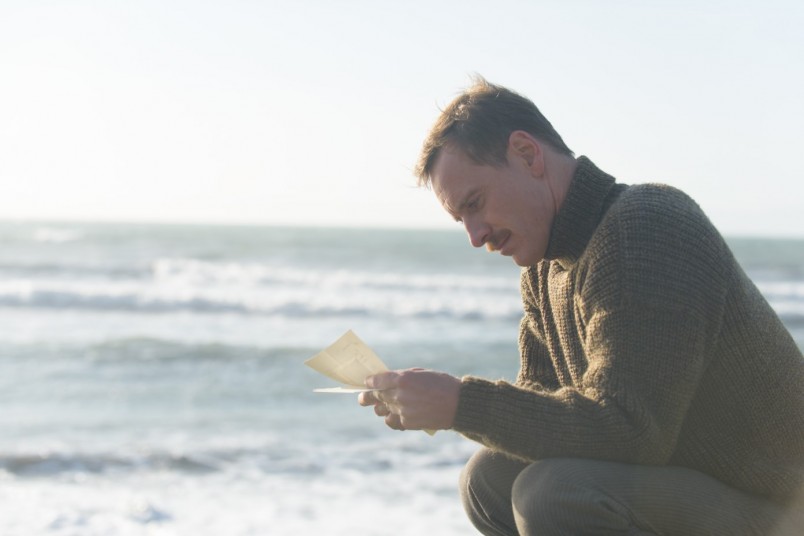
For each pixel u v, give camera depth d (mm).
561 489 1998
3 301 19328
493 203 2176
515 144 2164
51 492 6059
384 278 29078
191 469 6762
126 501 5801
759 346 2082
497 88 2244
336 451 7406
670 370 1975
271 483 6395
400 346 15164
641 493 2031
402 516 5609
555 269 2320
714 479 2162
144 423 8633
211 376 11656
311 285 26656
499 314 19891
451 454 7316
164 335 15719
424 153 2248
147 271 28688
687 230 2039
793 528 2145
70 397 10055
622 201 2111
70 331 15953
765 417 2107
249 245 48719
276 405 9672
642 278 2002
